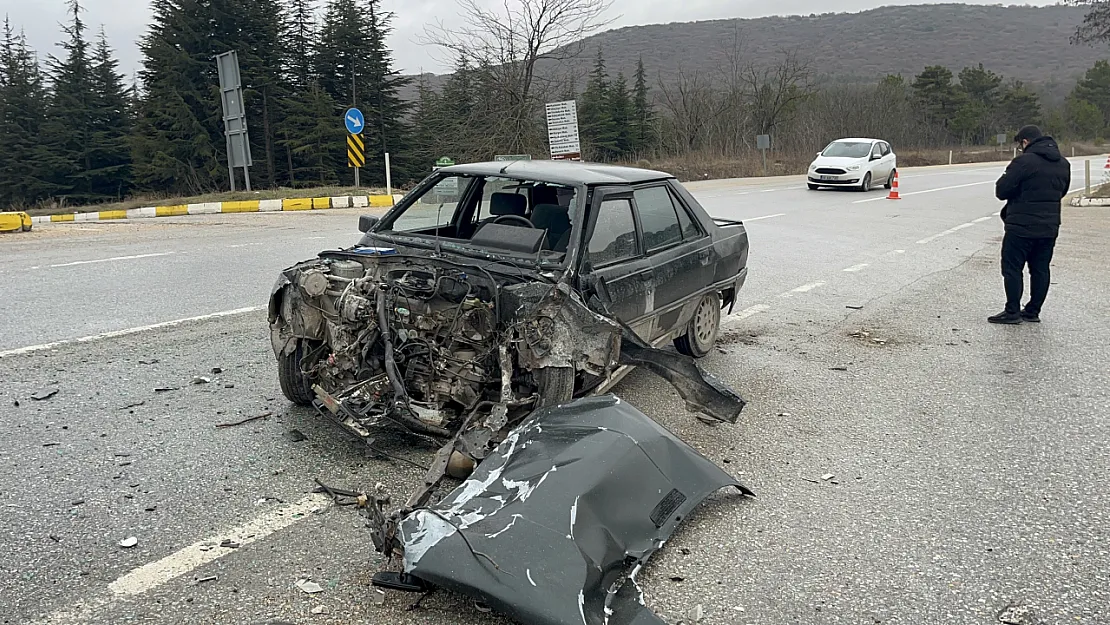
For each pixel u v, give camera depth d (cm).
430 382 435
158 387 554
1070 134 8275
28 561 333
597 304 466
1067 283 1070
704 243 635
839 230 1579
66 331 692
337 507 389
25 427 475
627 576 321
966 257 1276
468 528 314
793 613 317
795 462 470
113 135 4509
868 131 5916
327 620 299
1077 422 546
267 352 645
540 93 3027
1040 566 358
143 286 891
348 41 4216
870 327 813
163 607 304
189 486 407
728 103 4975
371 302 441
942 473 459
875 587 338
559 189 524
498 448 379
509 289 427
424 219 571
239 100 2334
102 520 369
